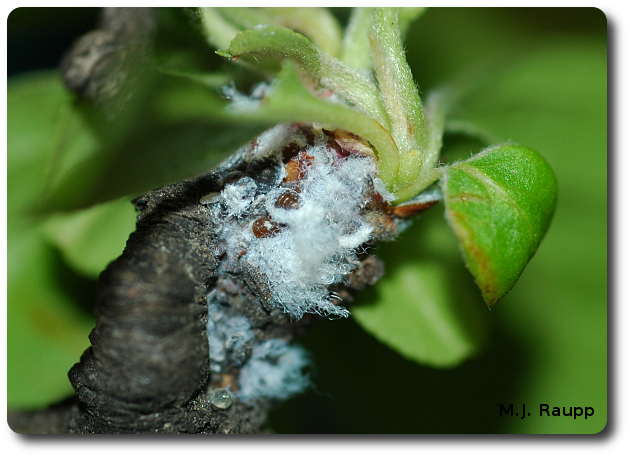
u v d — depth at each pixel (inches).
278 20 5.7
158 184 4.7
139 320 4.9
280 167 5.1
